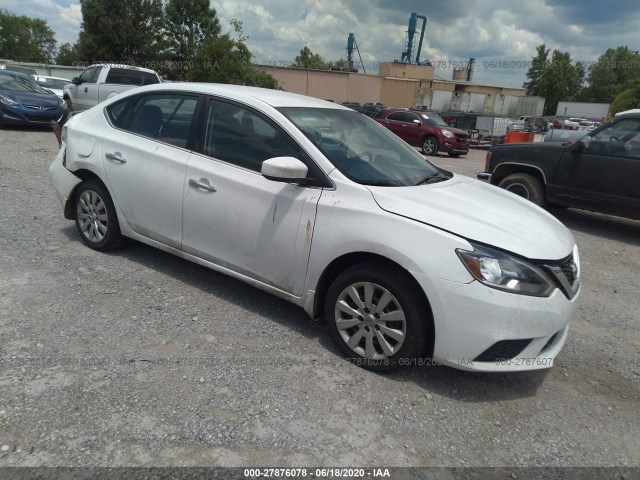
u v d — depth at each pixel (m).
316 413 2.69
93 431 2.40
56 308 3.54
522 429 2.75
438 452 2.50
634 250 6.61
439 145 17.91
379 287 2.99
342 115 4.05
